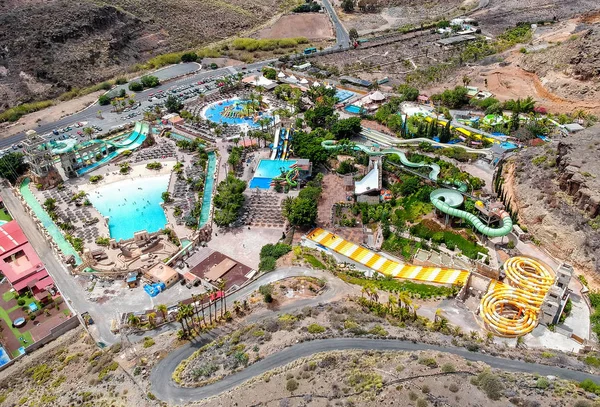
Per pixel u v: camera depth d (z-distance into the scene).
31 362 144.88
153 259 181.75
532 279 154.00
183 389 123.06
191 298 163.50
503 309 149.88
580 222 167.12
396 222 189.00
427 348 128.12
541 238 175.38
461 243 178.50
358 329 135.38
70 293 169.62
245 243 190.25
